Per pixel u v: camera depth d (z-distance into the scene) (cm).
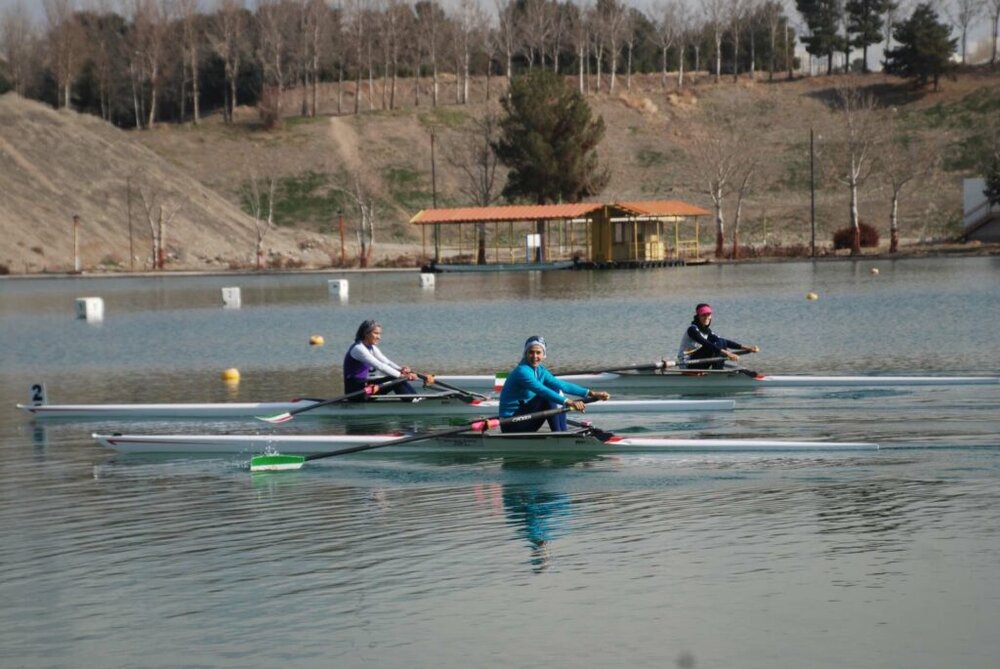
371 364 3186
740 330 5519
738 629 1455
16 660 1434
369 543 1888
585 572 1695
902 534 1834
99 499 2269
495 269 13288
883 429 2761
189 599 1631
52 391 4081
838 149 19675
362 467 2511
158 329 6694
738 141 19400
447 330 6031
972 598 1534
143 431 3095
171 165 19525
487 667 1366
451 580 1678
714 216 17788
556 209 13450
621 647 1410
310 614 1555
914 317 5819
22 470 2578
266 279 13100
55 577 1752
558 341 5284
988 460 2372
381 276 13338
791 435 2733
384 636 1470
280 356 5075
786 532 1870
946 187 17388
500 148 15600
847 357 4300
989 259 12225
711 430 2838
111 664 1412
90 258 15188
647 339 5291
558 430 2595
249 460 2620
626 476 2331
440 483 2328
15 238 14962
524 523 1984
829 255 13762
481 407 3166
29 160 16812
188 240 16425
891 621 1465
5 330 6856
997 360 4069
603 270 12850
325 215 19550
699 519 1973
